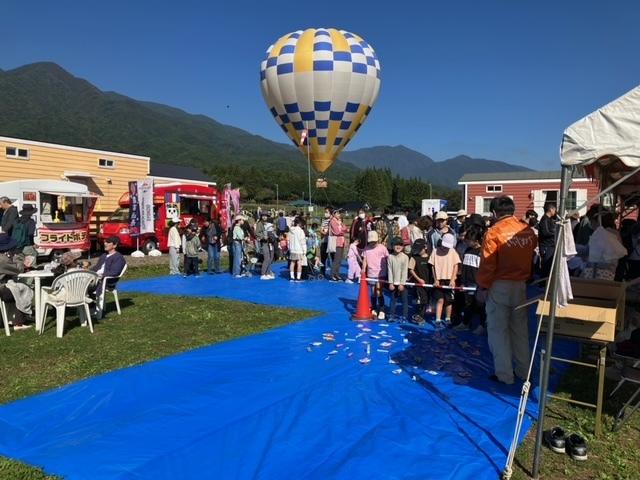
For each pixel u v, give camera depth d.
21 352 6.26
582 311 3.98
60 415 4.42
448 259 7.62
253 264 15.29
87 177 21.62
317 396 4.83
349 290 11.32
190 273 14.41
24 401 4.71
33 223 11.61
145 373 5.47
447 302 7.77
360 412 4.47
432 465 3.58
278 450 3.76
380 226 12.73
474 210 32.03
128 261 16.77
